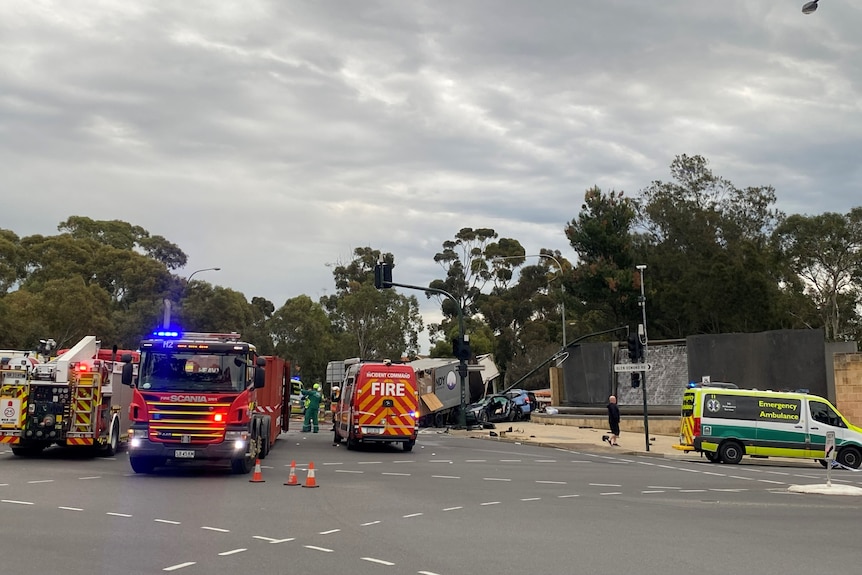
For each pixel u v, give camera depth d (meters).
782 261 66.56
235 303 74.75
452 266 92.81
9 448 25.38
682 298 59.69
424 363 51.44
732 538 11.34
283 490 15.95
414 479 18.75
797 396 26.58
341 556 9.59
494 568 9.10
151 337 19.27
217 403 18.03
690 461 26.75
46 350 22.80
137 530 11.09
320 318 82.94
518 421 52.38
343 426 28.59
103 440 22.42
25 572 8.53
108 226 83.31
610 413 31.95
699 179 68.12
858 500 16.09
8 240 69.88
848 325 70.75
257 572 8.66
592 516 13.31
